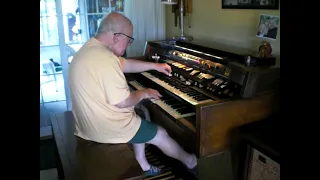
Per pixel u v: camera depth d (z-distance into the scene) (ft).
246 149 5.06
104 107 5.16
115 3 10.20
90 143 5.53
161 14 10.62
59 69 10.36
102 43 5.38
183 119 5.57
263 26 6.15
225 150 5.11
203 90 6.06
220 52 6.31
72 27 10.03
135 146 5.99
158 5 10.51
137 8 10.34
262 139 4.62
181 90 6.27
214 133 4.95
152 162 7.58
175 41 8.29
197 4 8.57
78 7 9.95
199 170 7.30
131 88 7.75
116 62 5.15
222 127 4.98
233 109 4.97
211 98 5.61
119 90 5.10
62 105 10.67
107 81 5.02
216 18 7.76
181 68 6.93
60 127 6.48
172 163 7.55
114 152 5.21
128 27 5.46
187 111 5.87
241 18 6.82
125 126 5.38
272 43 5.98
